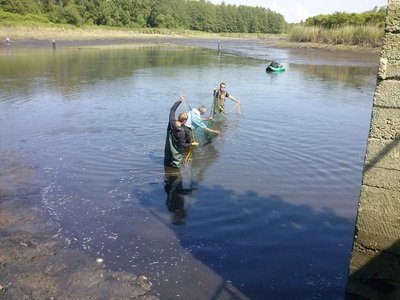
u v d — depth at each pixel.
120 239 7.28
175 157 10.52
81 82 25.80
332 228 7.74
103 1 104.88
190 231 7.59
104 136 13.47
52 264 6.49
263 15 164.75
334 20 67.62
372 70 35.09
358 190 9.46
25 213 8.16
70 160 11.17
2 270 6.31
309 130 14.57
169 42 87.69
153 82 26.19
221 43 89.06
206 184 9.70
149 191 9.29
